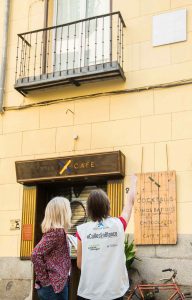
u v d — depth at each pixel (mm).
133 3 9102
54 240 4746
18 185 9227
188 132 8117
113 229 4086
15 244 8938
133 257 7734
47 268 4719
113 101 8820
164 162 8156
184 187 7902
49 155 9125
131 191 4355
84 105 9055
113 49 9062
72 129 9047
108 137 8703
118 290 3934
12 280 8766
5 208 9203
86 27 9703
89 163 8414
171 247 7750
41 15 9938
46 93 9422
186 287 7496
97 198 4195
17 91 9656
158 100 8469
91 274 3988
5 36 10039
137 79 8711
